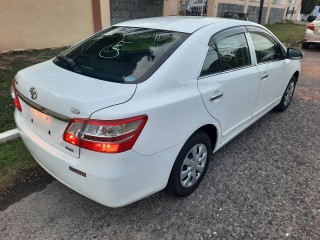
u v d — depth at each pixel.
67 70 2.55
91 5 8.73
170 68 2.39
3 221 2.51
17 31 7.48
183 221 2.58
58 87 2.22
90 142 2.00
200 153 2.84
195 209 2.72
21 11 7.38
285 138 4.16
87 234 2.41
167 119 2.29
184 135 2.48
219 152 3.70
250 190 3.01
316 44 11.82
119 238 2.39
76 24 8.55
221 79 2.86
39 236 2.38
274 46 4.12
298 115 5.01
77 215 2.60
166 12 13.54
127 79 2.29
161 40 2.68
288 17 25.67
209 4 15.69
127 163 2.09
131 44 2.74
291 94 5.19
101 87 2.19
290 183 3.15
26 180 3.01
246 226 2.55
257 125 4.55
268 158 3.62
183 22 3.04
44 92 2.21
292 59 4.45
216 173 3.26
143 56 2.52
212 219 2.61
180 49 2.54
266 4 20.00
